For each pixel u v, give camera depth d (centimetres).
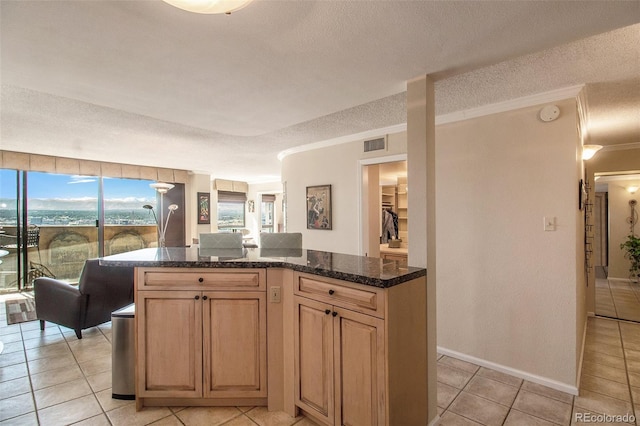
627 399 231
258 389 212
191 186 720
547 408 221
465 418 211
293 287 204
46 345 319
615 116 301
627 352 312
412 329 180
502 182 271
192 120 291
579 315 264
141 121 327
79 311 329
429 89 201
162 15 134
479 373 269
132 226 645
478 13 136
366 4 129
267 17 137
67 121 326
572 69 208
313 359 193
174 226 699
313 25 144
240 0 100
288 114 272
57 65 180
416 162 199
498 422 207
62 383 248
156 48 163
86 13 132
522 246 262
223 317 211
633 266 629
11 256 516
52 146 451
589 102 266
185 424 200
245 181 954
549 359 250
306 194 443
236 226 961
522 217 262
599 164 423
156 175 660
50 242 552
